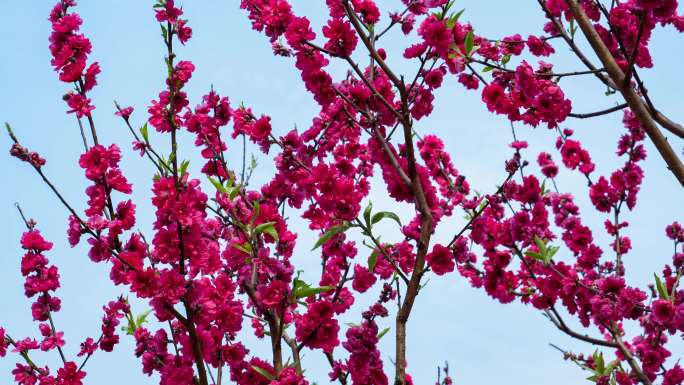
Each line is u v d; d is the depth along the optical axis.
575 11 4.05
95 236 3.61
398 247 4.75
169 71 3.78
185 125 4.68
